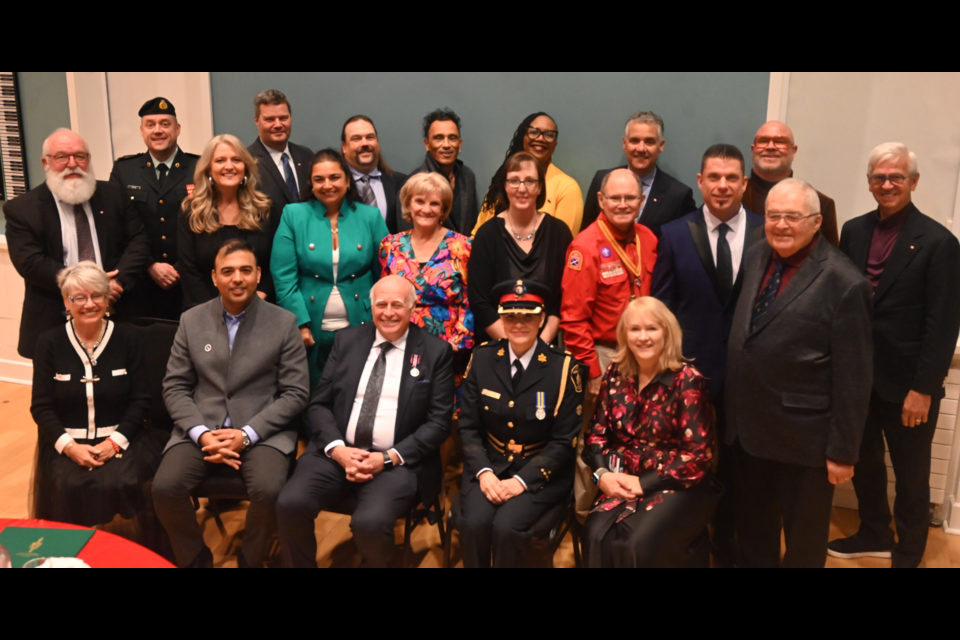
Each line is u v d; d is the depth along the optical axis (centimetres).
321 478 257
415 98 382
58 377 271
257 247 315
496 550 242
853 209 333
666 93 346
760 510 254
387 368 271
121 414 280
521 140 335
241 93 407
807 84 327
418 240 308
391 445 267
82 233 322
